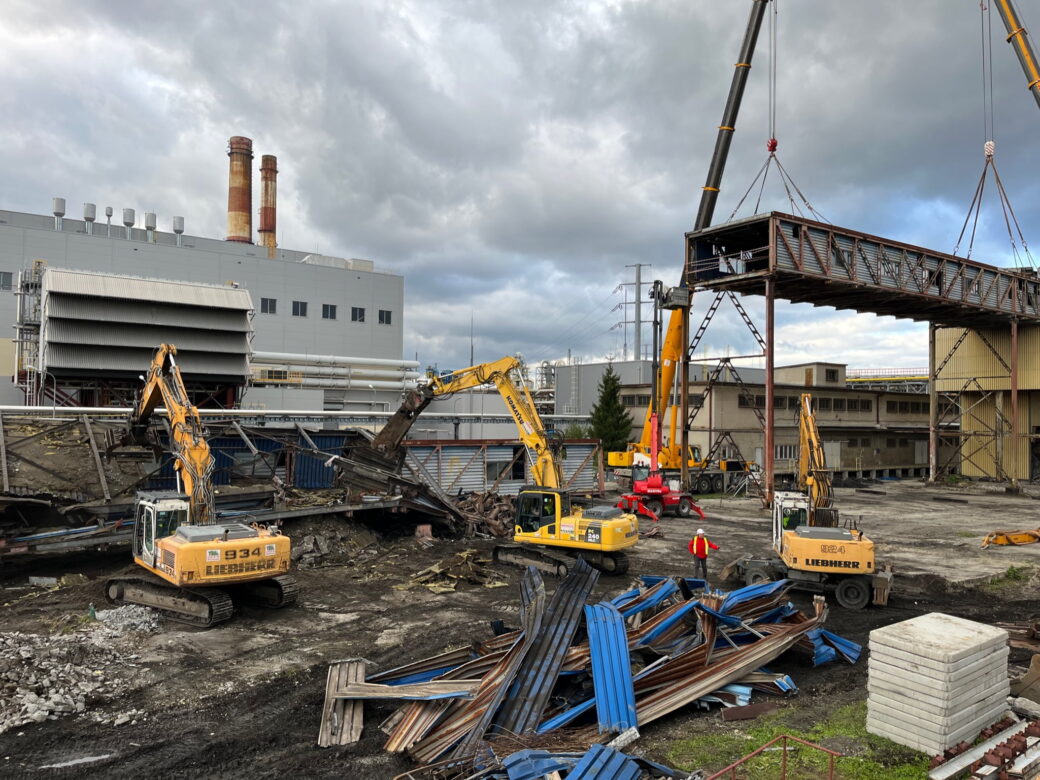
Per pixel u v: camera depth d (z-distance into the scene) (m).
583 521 20.91
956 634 9.70
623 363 74.00
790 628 13.12
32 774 8.82
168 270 48.75
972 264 44.53
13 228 43.12
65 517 20.73
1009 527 31.58
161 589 16.08
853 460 57.78
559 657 11.17
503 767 8.35
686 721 10.40
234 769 9.07
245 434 28.19
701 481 44.28
